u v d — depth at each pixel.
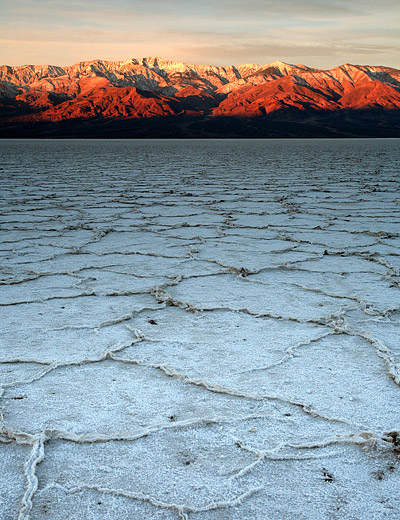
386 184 8.84
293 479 1.34
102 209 6.23
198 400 1.72
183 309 2.62
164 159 17.11
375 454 1.44
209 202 6.80
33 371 1.93
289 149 25.81
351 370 1.93
